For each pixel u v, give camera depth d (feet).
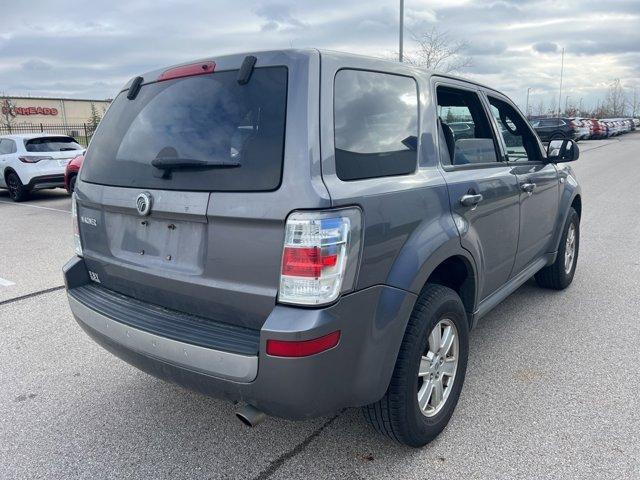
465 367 10.28
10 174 43.47
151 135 8.84
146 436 10.06
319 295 7.08
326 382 7.34
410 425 8.85
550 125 112.57
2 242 27.04
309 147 7.22
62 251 24.79
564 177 16.22
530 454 9.14
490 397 11.01
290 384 7.13
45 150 43.86
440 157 9.91
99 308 9.36
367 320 7.77
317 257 7.01
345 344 7.47
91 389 11.82
